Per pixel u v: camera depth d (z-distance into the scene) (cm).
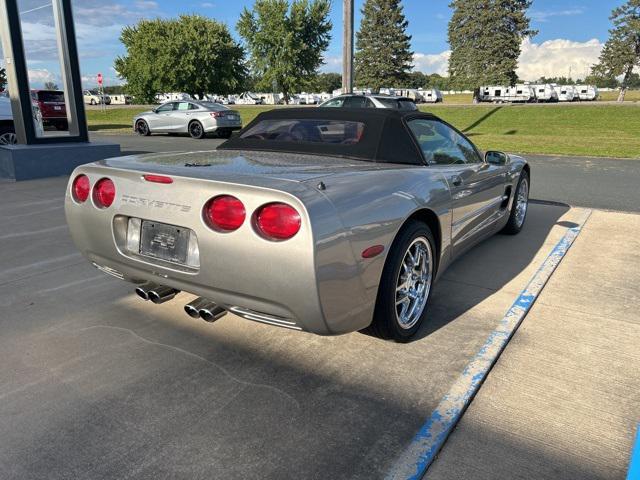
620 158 1180
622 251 466
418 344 288
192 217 233
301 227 209
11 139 1052
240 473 190
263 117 373
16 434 211
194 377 254
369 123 319
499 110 2803
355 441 208
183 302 347
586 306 342
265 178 231
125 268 273
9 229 526
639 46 4912
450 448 204
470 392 240
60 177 867
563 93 4962
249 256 219
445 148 359
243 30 4431
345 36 1401
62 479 187
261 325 313
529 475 189
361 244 231
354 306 236
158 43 3841
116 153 962
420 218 297
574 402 234
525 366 265
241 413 226
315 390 244
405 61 6550
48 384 246
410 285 285
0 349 279
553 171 971
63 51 902
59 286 372
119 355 275
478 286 377
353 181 246
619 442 207
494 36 4816
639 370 261
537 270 410
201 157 299
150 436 210
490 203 411
